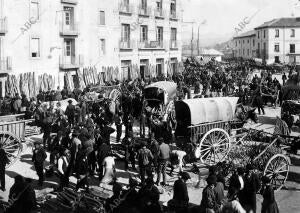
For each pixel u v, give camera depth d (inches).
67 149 560.4
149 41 1988.2
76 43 1545.3
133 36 1877.5
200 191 531.8
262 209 390.9
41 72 1400.1
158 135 685.3
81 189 529.0
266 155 541.6
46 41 1412.4
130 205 378.3
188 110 634.2
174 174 596.7
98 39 1663.4
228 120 660.1
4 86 1269.7
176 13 2212.1
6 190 534.3
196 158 612.4
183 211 394.3
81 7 1557.6
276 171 530.3
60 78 1488.7
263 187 484.1
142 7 1943.9
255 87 1227.9
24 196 394.9
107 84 1430.9
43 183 561.6
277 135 596.1
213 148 620.7
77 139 529.0
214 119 643.5
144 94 979.9
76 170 504.7
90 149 560.1
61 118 741.9
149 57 2005.4
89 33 1610.5
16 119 775.1
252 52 3944.4
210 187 374.3
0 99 989.2
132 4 1852.9
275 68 2640.3
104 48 1707.7
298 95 959.0
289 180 570.3
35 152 542.6
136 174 599.2
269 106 1205.7
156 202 386.9
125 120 839.7
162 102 945.5
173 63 2246.6
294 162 645.3
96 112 888.9
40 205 474.6
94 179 575.8
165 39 2132.1
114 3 1739.7
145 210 384.2
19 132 670.5
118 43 1784.0
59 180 575.2
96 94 1146.0
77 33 1531.7
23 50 1323.8
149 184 391.9
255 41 3858.3
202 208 372.8
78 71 1550.2
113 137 824.3
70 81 1517.0
